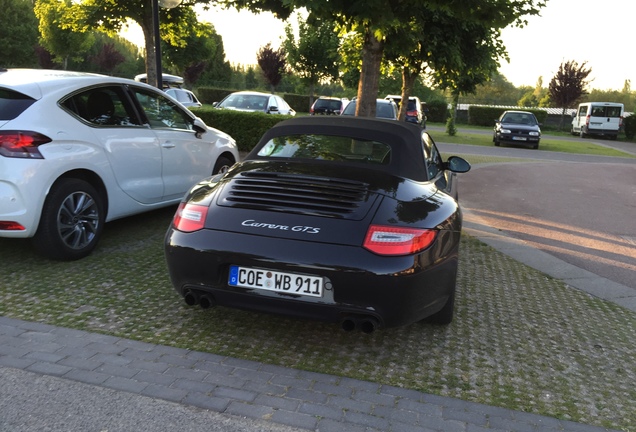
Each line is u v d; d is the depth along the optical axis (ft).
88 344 10.84
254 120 44.80
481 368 10.87
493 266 18.52
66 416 8.41
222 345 11.21
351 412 8.96
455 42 38.17
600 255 21.02
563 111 147.13
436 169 15.08
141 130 18.30
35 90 14.94
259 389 9.53
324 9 19.65
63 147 14.98
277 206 10.57
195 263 10.49
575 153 77.05
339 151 12.97
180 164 20.18
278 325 12.39
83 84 16.39
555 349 12.03
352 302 9.89
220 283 10.46
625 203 33.91
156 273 15.29
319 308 10.02
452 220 11.35
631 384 10.61
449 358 11.24
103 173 16.46
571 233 24.66
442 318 12.64
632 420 9.25
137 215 21.76
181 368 10.12
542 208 30.66
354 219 10.17
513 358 11.42
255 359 10.68
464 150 70.79
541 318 13.89
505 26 21.74
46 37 135.44
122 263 15.97
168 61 133.39
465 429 8.65
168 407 8.80
